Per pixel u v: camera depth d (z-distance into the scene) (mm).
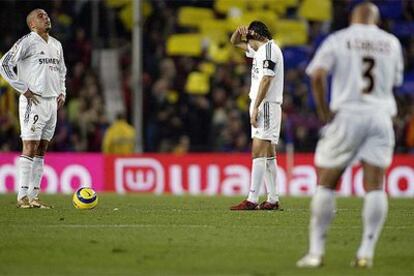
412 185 70562
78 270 26781
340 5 91938
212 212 42438
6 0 89625
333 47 26844
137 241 32406
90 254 29656
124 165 71938
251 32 42844
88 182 71938
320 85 26672
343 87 26984
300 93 85062
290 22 92625
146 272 26469
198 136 83688
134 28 76500
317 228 27125
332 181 27188
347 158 27094
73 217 39969
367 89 26891
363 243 27250
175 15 92188
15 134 80500
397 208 47938
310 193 70438
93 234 34188
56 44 43844
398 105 83500
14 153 71688
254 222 38219
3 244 31609
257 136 42844
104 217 40094
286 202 53219
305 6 93250
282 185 70688
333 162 27047
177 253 29953
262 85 42000
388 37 27438
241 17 92812
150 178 71875
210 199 56781
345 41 26922
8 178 71625
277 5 93500
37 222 37969
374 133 26938
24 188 44219
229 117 82625
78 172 71875
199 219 39312
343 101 26891
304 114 84062
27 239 32781
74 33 89688
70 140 82062
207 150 81438
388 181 70750
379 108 26922
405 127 81375
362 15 27453
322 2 93000
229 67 87688
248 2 93375
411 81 89500
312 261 27219
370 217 27031
